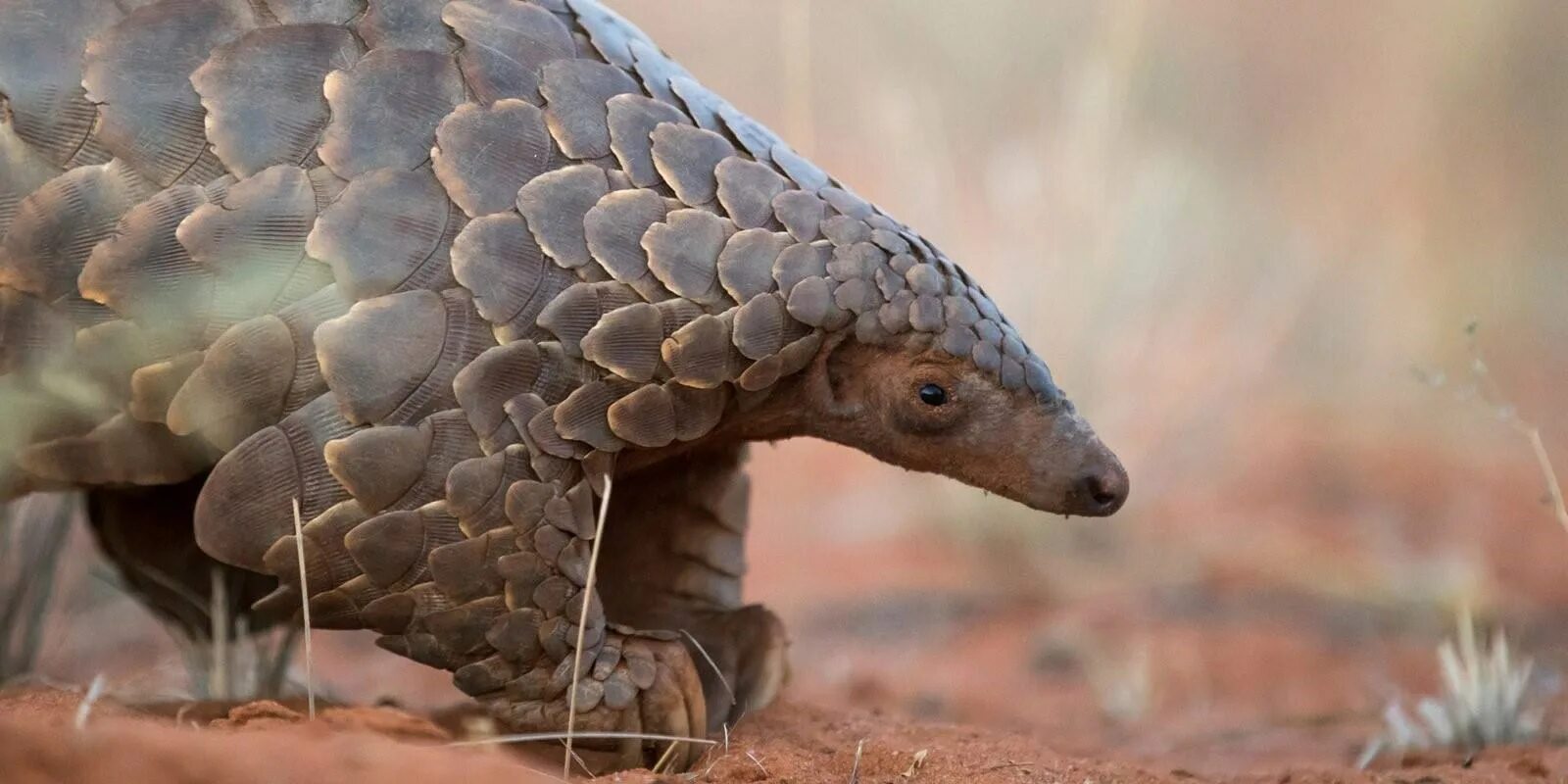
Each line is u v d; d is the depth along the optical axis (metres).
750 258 7.92
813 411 8.51
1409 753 10.12
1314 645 14.41
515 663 7.82
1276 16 35.31
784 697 9.62
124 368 7.36
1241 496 18.55
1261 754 10.93
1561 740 10.27
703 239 7.84
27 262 7.27
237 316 7.29
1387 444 20.58
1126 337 18.73
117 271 7.26
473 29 7.76
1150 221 19.78
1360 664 13.84
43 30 7.31
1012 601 15.90
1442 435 21.08
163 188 7.29
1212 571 16.30
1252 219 26.02
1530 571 16.23
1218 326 22.19
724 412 8.25
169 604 9.71
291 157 7.36
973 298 8.41
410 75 7.56
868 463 19.97
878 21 29.56
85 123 7.28
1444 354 23.06
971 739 9.02
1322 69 33.88
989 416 8.41
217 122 7.30
